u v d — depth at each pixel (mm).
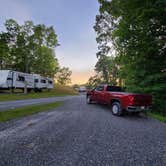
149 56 15211
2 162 4539
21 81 30875
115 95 12023
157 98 14281
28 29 51938
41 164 4445
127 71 17125
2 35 48344
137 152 5312
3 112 11383
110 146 5758
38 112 12250
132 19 14852
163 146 5855
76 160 4691
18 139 6305
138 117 11586
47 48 54469
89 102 17344
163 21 14188
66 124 8703
